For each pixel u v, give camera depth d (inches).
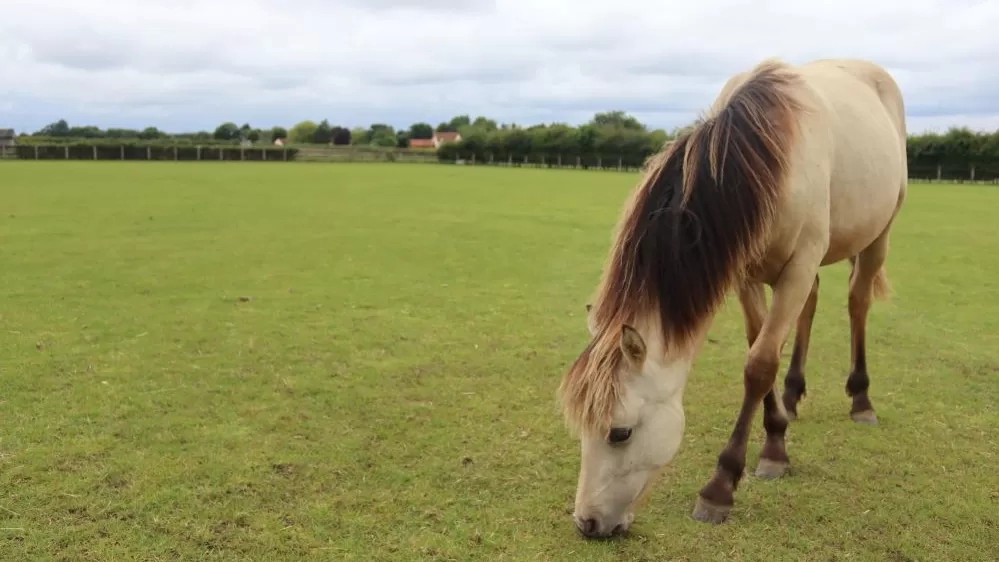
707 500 127.8
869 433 168.4
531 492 135.3
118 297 284.2
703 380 205.3
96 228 475.5
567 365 213.5
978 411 182.4
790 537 121.8
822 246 135.6
